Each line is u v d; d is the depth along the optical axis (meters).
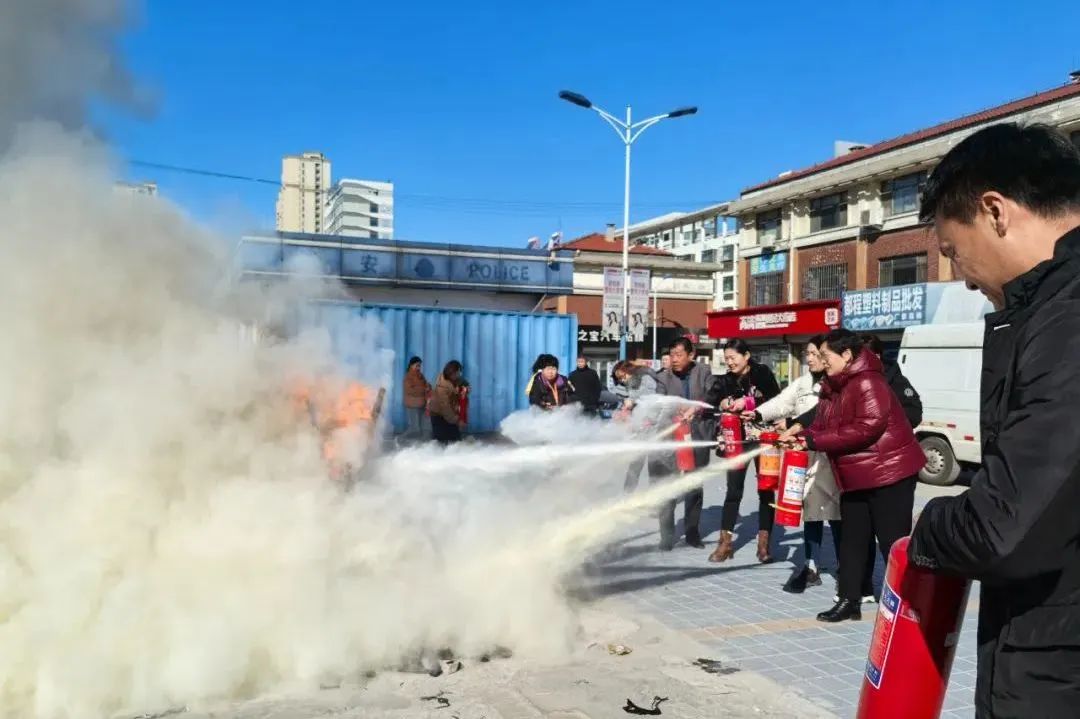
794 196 28.94
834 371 4.74
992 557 1.39
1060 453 1.33
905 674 1.77
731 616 4.82
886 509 4.52
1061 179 1.52
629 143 22.70
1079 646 1.39
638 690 3.61
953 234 1.67
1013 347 1.51
